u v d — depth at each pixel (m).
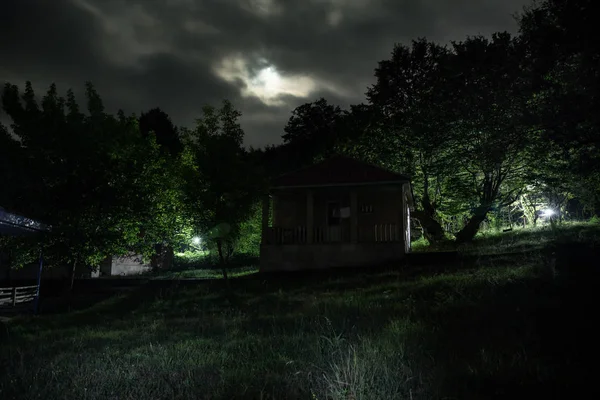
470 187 32.03
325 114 61.41
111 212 23.56
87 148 23.55
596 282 11.38
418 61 35.25
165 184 28.61
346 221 27.06
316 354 6.96
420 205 38.28
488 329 8.09
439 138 31.77
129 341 10.01
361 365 5.80
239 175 21.53
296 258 25.03
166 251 40.41
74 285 27.86
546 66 19.52
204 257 39.47
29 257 22.98
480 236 34.03
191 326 11.62
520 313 9.01
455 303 10.98
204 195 21.03
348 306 12.09
